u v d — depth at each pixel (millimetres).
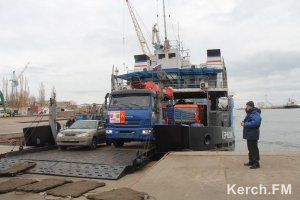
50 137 15867
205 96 24844
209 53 25875
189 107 18859
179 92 22719
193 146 14055
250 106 9594
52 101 16328
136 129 13906
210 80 25234
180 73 24875
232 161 10531
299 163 10031
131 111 14047
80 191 7980
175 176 8906
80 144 14719
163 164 10422
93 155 12945
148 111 13922
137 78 25609
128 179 9773
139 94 14398
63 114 51594
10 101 101938
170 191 7641
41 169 10891
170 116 17016
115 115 14266
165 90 18578
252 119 9445
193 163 10430
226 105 22484
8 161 12039
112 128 14289
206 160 10828
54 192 7938
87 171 10312
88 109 25609
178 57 28234
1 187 8422
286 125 85500
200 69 24250
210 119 19359
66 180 9141
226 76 24266
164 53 28375
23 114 94562
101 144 17266
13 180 9227
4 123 47688
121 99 14516
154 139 13953
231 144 20188
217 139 16891
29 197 7723
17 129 36312
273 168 9414
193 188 7789
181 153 12078
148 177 8906
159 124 14266
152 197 7270
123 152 13828
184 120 17891
